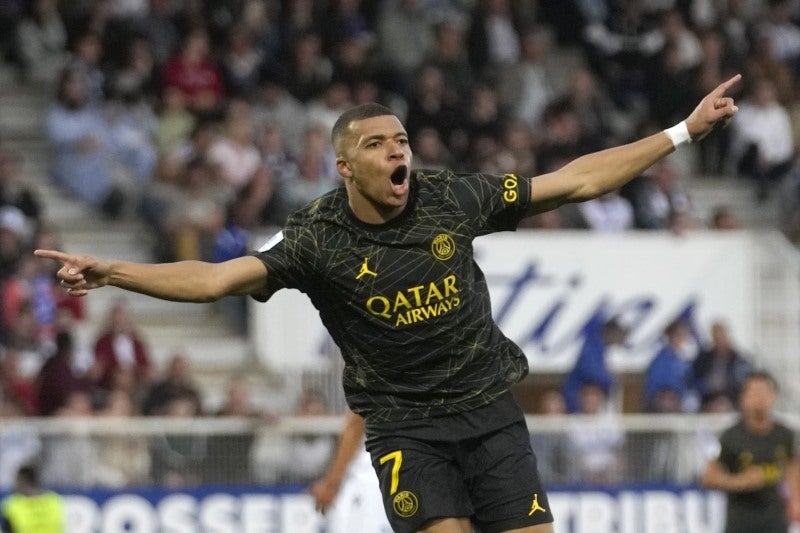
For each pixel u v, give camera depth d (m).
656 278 31.67
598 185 12.46
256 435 27.47
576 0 42.75
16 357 28.44
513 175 12.48
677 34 42.25
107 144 36.06
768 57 42.72
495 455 12.44
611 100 41.91
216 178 34.50
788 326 34.78
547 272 31.28
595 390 29.94
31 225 32.84
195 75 37.03
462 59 39.25
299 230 12.22
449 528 12.39
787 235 39.25
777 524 23.22
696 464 28.23
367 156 11.95
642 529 27.95
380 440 12.54
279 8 39.44
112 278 11.48
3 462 26.69
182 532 27.02
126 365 29.45
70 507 26.62
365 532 17.39
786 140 41.25
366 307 12.18
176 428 27.28
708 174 40.84
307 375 30.47
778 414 29.73
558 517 27.77
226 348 33.56
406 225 12.20
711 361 30.75
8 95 38.09
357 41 38.47
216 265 12.01
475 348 12.33
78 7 38.34
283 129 36.94
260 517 27.22
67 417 27.59
